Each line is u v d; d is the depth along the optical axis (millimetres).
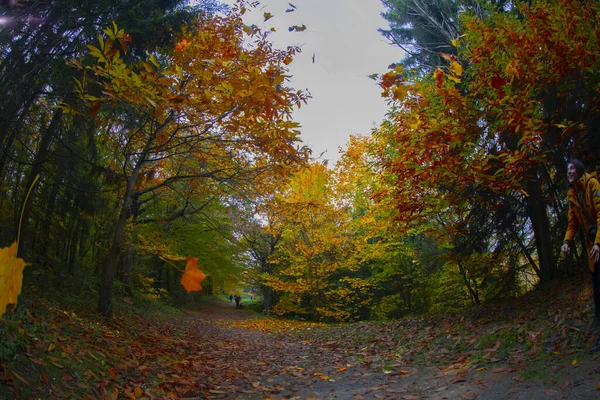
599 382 3012
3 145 6297
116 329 7305
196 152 8312
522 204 7613
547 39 5844
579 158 6273
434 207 7469
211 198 12078
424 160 7004
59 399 3094
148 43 7277
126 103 6184
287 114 4625
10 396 2725
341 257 20469
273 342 9883
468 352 5289
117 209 11953
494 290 9172
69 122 7902
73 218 9570
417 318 10242
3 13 4863
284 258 22203
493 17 6875
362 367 5734
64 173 7957
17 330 3654
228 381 5203
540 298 6816
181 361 5965
